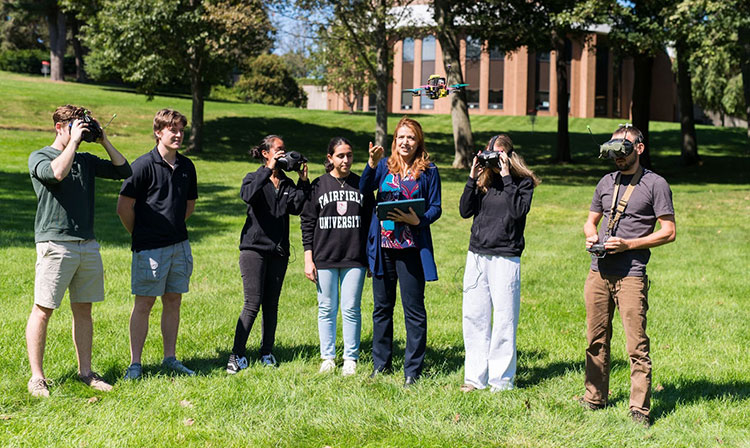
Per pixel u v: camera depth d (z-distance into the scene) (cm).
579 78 5250
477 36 2780
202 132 3141
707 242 1227
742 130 4284
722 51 2016
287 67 5959
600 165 2886
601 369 457
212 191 1772
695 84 4625
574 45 5200
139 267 511
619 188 442
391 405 455
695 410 455
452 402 459
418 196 516
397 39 2667
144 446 388
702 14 1902
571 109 5250
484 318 495
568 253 1128
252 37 2672
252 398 465
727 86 4384
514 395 475
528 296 833
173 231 520
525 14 2602
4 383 471
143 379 503
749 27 1866
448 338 644
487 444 398
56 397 452
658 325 695
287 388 484
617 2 2147
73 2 2783
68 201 466
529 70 5066
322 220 538
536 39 2627
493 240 484
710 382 519
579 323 706
